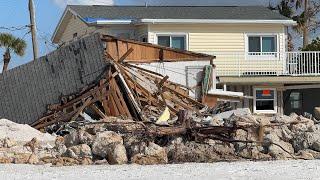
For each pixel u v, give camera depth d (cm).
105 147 2698
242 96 4362
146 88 3934
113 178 2030
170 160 2703
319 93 5184
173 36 5028
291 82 4919
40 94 3834
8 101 3841
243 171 2184
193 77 4331
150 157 2650
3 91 3838
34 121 3803
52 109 3803
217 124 3011
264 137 2861
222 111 3997
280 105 5006
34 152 2806
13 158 2680
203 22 5006
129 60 4112
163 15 5169
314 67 5009
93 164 2605
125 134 2880
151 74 3994
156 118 3659
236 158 2747
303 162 2509
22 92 3841
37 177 2088
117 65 3841
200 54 4366
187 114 3030
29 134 3175
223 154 2777
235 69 5031
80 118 3744
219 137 2850
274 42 5169
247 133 2872
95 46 3838
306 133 2911
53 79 3838
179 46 5044
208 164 2491
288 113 5169
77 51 3838
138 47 4141
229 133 2869
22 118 3828
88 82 3816
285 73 5041
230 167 2328
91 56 3831
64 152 2775
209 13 5288
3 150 2817
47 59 3856
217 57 5028
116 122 3067
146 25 4984
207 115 3778
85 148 2717
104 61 3822
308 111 5184
